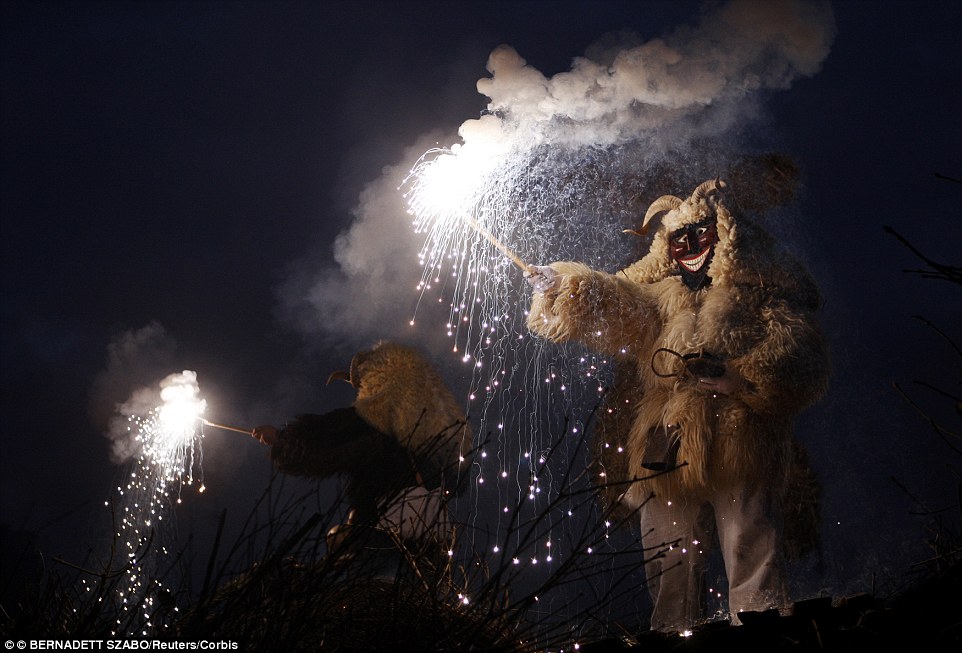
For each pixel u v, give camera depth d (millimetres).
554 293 5031
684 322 4660
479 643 2412
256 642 2211
